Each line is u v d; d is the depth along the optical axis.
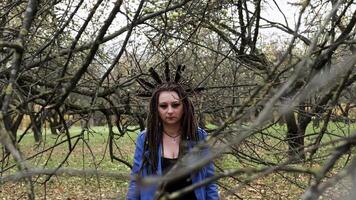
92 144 20.30
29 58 4.83
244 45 6.20
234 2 6.39
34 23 4.78
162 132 3.62
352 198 1.23
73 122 5.84
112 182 9.50
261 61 6.00
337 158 1.41
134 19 3.54
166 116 3.57
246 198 6.92
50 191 10.59
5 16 4.79
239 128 1.55
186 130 3.59
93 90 5.82
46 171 1.48
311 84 1.55
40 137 4.52
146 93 4.01
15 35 4.85
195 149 1.25
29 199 2.46
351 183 1.24
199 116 5.44
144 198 3.28
